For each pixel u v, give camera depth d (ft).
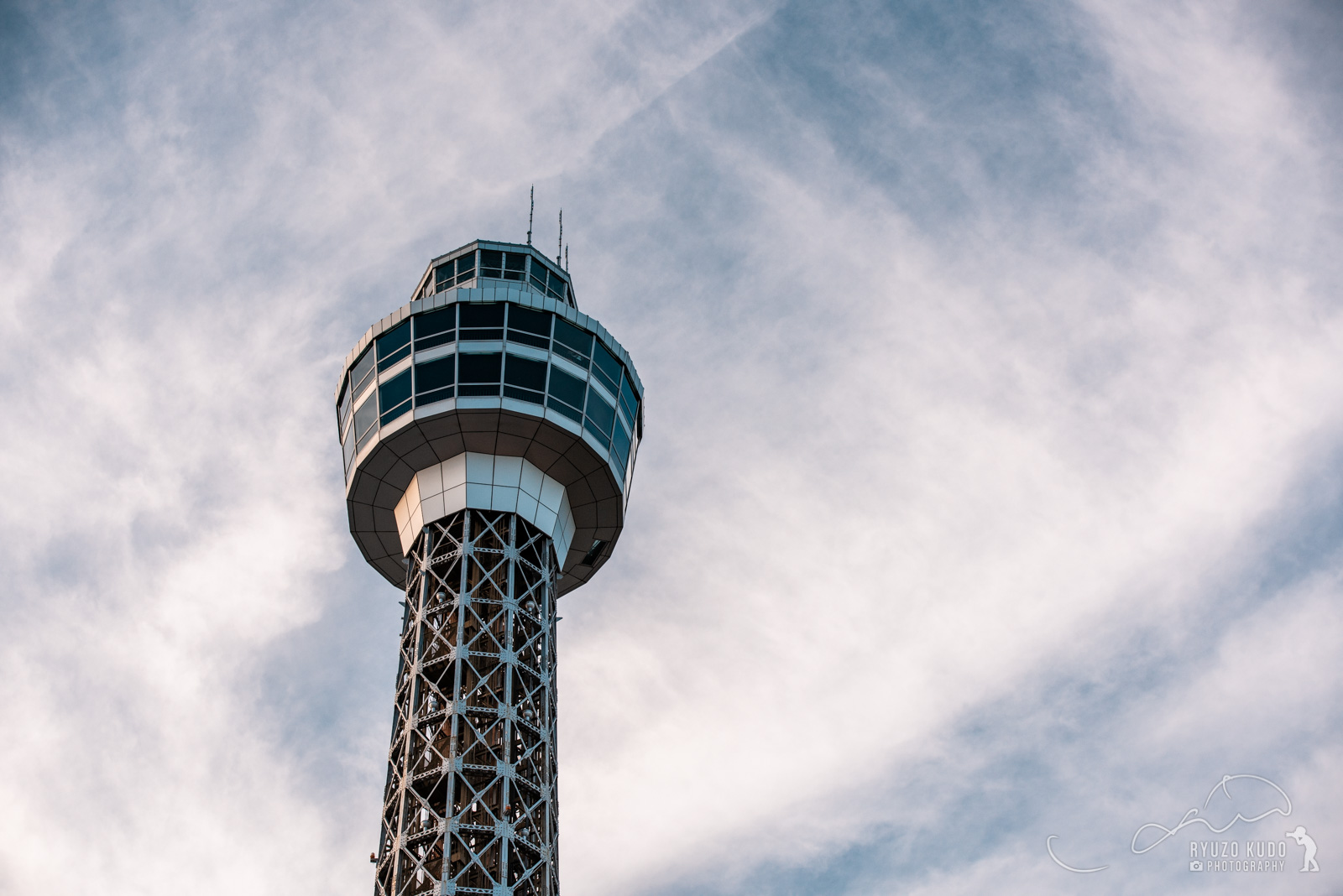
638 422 307.17
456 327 288.51
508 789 237.66
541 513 281.54
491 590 273.33
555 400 282.56
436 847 237.04
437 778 239.91
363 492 287.89
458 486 278.67
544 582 273.13
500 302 291.99
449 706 247.91
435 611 265.75
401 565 298.15
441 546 276.62
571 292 342.85
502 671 256.73
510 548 271.69
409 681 257.75
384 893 231.30
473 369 282.15
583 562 305.32
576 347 292.40
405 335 290.56
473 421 277.85
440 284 334.44
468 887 225.76
